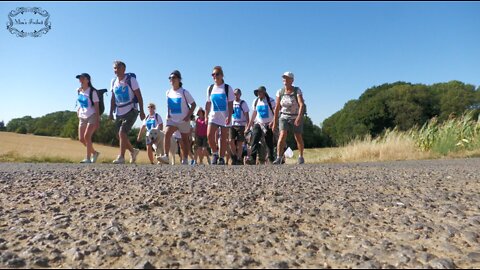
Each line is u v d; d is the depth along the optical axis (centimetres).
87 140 777
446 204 275
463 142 1119
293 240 191
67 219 231
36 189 349
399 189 348
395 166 662
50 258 164
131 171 531
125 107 744
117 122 758
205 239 192
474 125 1155
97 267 155
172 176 456
